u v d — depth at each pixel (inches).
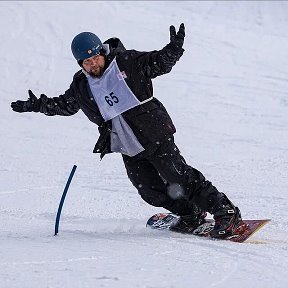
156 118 585.3
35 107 621.6
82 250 527.5
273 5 2386.8
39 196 874.8
